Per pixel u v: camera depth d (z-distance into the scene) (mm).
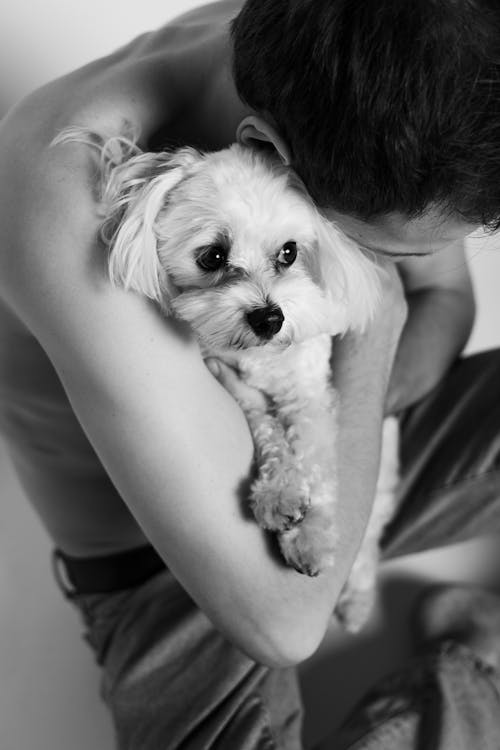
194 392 936
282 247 966
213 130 1004
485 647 1457
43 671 1617
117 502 1268
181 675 1218
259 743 1159
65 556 1380
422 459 1456
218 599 983
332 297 1004
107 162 898
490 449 1395
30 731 1572
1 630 1638
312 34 725
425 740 1294
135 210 894
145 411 902
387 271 1102
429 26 671
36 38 1459
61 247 863
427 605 1576
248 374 1043
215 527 949
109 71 985
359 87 701
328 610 1022
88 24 1493
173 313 948
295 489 972
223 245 946
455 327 1413
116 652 1278
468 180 730
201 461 935
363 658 1621
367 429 1107
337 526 1041
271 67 771
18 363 1107
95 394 908
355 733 1314
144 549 1325
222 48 961
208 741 1162
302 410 1055
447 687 1363
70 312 874
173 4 1531
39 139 906
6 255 896
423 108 688
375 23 685
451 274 1406
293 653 1001
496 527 1482
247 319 920
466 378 1465
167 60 974
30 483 1309
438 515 1457
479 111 693
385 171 731
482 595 1583
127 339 888
